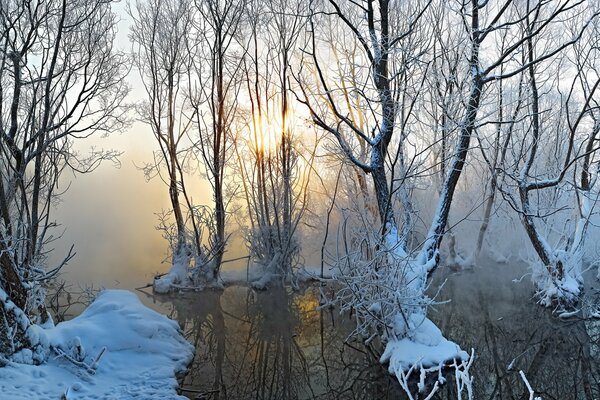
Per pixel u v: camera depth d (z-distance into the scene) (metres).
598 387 8.00
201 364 8.94
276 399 7.63
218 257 15.07
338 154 12.42
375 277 8.88
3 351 6.93
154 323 8.77
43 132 9.55
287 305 13.20
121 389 6.97
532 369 8.75
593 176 14.44
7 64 9.67
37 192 9.62
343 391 7.94
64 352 7.44
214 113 15.16
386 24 9.60
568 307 11.95
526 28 12.41
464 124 10.07
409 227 9.92
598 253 15.12
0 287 7.37
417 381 7.84
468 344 9.99
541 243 12.58
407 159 13.11
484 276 16.80
